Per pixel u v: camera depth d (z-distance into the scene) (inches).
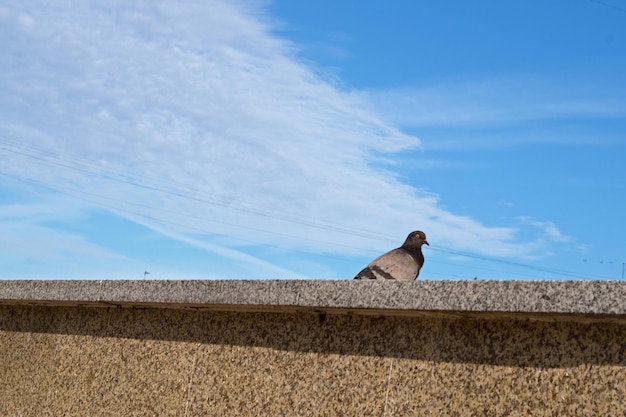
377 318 145.5
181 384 176.9
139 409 184.1
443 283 129.3
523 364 124.6
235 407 163.6
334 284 144.5
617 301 110.0
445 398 131.9
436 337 136.3
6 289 219.3
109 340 198.5
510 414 123.6
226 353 170.1
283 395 155.8
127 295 185.3
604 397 115.3
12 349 226.4
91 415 195.3
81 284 197.9
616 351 115.7
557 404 119.4
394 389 138.9
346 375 146.9
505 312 121.6
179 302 172.6
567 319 119.0
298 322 158.1
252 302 156.9
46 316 219.5
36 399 212.7
